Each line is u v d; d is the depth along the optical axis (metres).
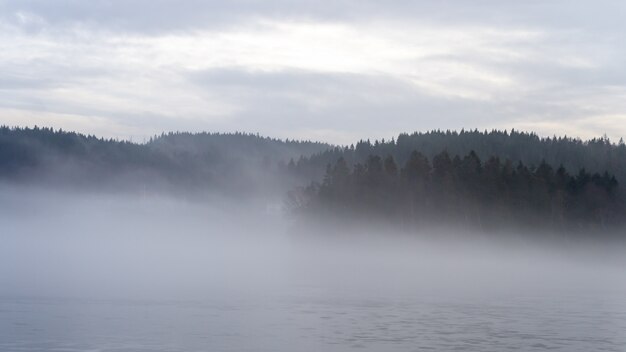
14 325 37.03
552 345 33.94
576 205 111.62
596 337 36.25
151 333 35.28
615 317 44.12
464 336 35.88
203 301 49.44
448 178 118.19
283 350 31.64
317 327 37.94
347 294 56.41
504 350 32.59
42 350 30.88
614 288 68.25
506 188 115.06
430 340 34.59
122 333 35.12
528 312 46.16
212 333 35.56
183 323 38.62
